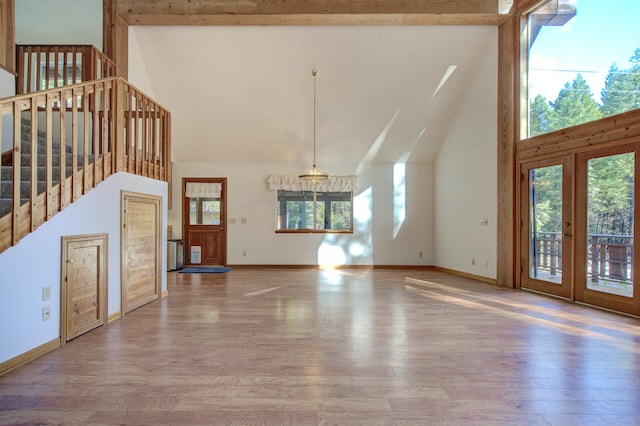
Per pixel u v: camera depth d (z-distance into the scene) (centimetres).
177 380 238
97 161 352
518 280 551
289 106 685
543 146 498
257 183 818
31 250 269
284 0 525
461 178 688
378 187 815
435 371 253
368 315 400
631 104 394
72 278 314
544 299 479
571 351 291
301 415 196
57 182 313
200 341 313
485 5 528
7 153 391
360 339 319
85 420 191
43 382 234
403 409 202
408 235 814
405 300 476
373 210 815
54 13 623
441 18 538
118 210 390
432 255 812
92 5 622
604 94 424
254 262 815
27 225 265
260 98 670
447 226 746
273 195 817
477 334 333
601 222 425
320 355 282
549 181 495
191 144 768
